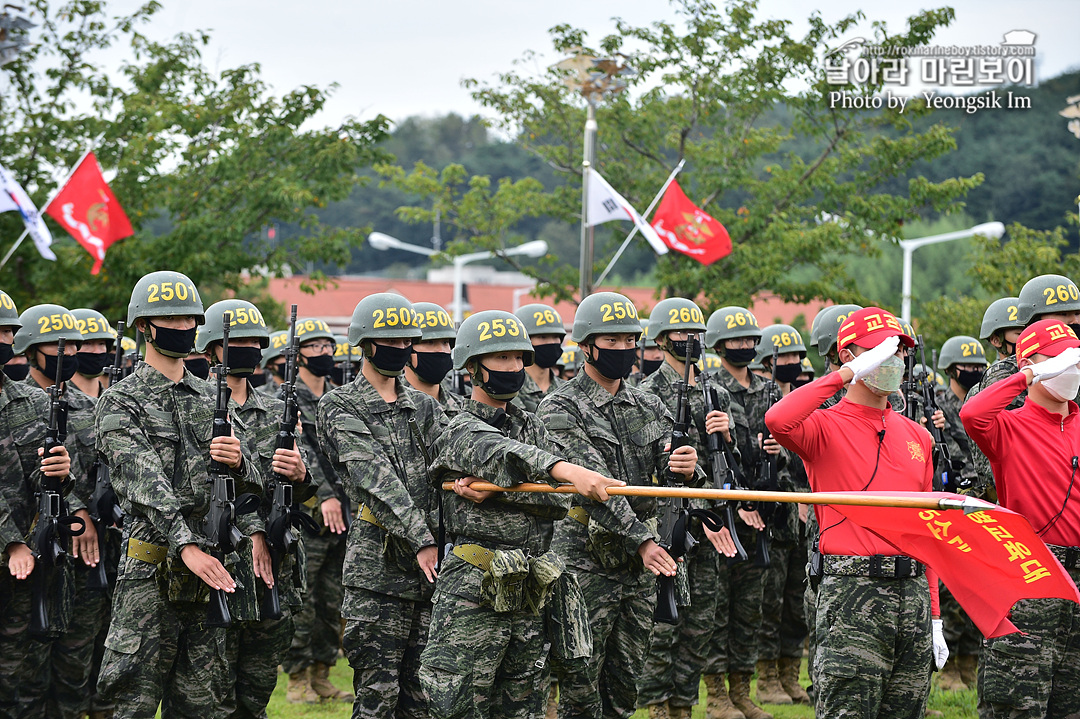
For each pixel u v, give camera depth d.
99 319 9.74
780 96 21.36
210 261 20.50
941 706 10.16
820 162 21.98
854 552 6.62
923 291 42.41
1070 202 47.34
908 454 6.80
